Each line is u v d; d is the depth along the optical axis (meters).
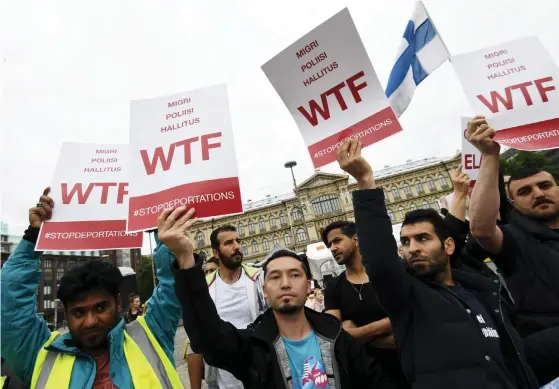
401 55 2.68
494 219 1.98
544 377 1.79
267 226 47.41
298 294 1.61
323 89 1.97
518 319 2.04
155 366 1.53
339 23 1.92
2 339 1.54
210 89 1.94
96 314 1.52
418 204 43.72
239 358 1.55
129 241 2.04
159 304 1.74
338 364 1.54
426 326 1.52
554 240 2.18
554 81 2.41
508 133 2.38
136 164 1.82
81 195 2.02
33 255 1.79
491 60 2.56
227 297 2.86
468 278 1.81
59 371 1.44
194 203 1.72
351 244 2.57
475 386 1.33
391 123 1.84
